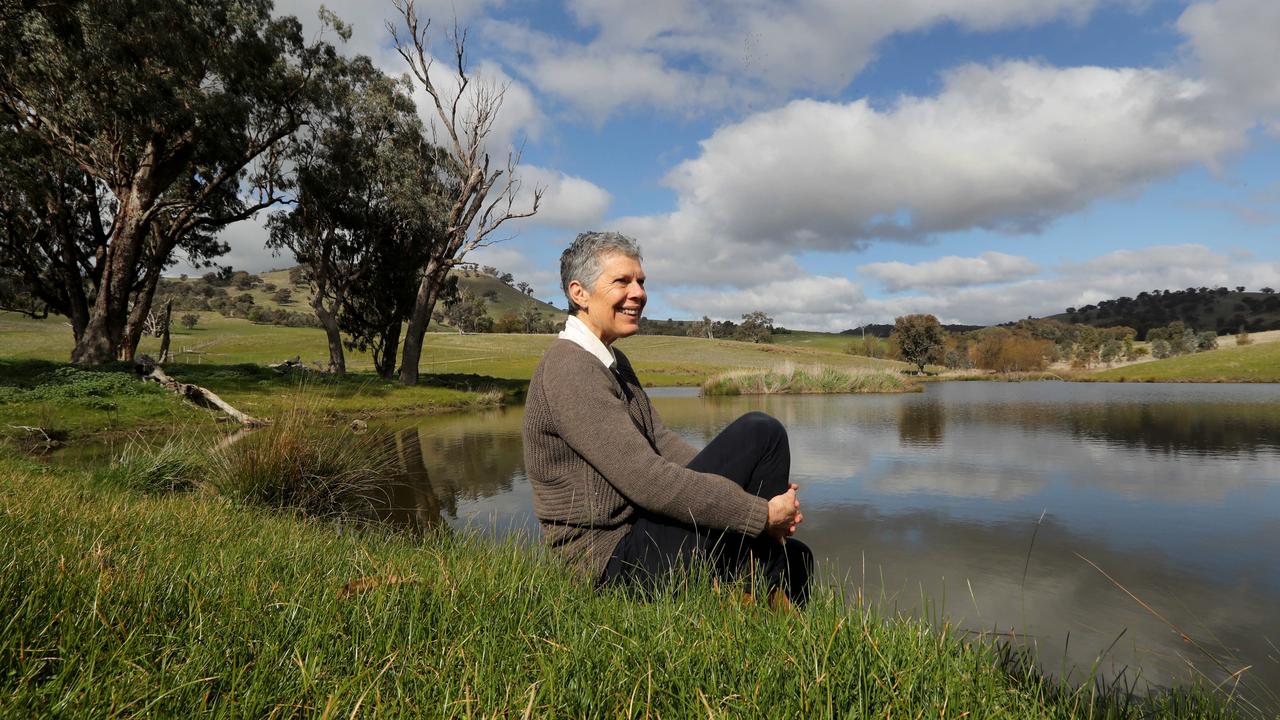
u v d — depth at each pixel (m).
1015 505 4.34
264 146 19.41
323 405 5.61
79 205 21.91
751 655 1.18
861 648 1.21
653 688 1.03
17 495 2.80
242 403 13.86
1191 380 44.25
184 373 17.44
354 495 4.70
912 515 4.08
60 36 15.23
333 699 0.83
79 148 18.28
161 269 20.92
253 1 17.67
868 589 2.68
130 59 15.81
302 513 4.03
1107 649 2.06
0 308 25.41
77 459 7.22
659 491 1.53
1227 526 3.71
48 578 1.31
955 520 3.94
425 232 23.30
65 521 2.28
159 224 20.58
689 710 0.97
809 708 0.98
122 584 1.36
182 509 3.22
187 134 17.61
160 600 1.33
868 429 9.69
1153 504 4.32
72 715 0.82
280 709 0.91
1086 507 4.26
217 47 16.81
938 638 1.37
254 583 1.48
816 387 25.27
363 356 53.34
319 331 76.75
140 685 0.91
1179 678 1.85
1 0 14.73
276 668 1.04
